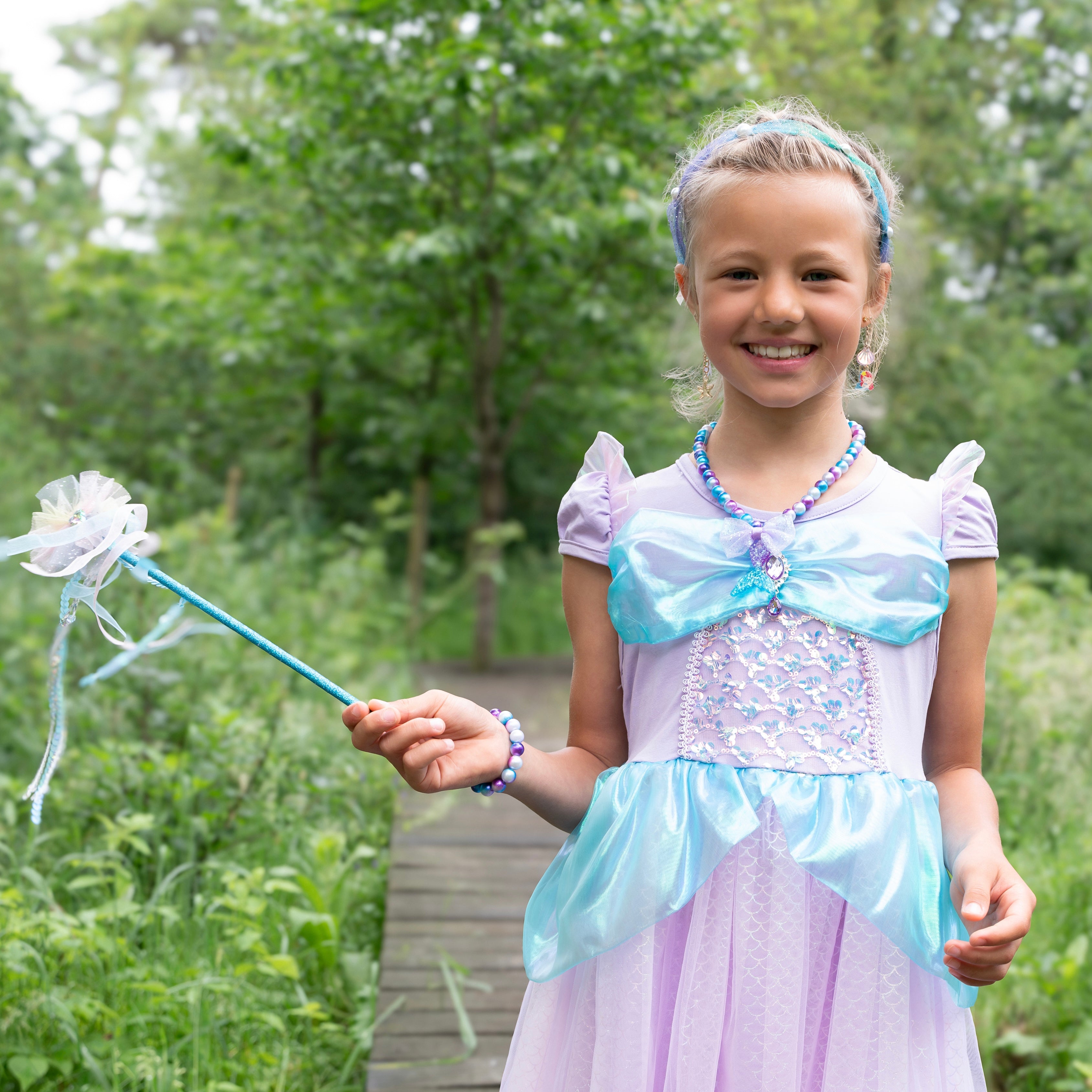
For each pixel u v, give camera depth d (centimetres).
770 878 132
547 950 142
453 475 1184
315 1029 277
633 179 688
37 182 1450
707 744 138
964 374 1033
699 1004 130
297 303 847
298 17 714
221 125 765
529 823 433
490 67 677
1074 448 1098
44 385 1196
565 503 156
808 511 143
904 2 1108
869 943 130
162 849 317
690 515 146
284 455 1193
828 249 135
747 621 139
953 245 1138
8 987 247
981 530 145
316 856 331
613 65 682
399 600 1031
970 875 125
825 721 136
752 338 137
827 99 966
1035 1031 287
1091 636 581
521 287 817
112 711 430
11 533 798
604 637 152
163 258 1098
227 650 524
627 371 885
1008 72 1156
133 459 1202
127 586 494
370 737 128
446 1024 275
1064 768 426
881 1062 128
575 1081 136
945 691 147
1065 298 1155
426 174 748
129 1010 256
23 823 348
